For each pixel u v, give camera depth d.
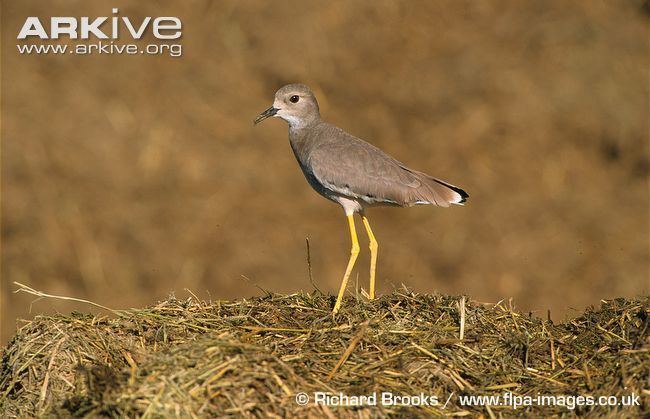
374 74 22.70
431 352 9.18
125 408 8.12
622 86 22.20
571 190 20.45
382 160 11.79
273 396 8.34
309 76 22.59
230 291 18.36
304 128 12.72
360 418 8.35
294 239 19.31
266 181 20.56
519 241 19.11
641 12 24.59
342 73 22.77
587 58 22.58
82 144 20.75
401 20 23.97
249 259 18.84
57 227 19.19
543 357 9.34
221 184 20.33
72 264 18.75
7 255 18.69
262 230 19.50
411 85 22.27
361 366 8.95
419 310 9.97
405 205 11.73
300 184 20.59
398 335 9.45
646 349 9.03
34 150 20.45
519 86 21.83
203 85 22.30
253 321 9.77
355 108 22.03
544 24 23.58
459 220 19.58
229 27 23.58
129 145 20.91
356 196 11.75
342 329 9.52
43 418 8.48
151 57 22.81
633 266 18.70
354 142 12.04
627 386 8.70
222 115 21.80
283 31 23.34
